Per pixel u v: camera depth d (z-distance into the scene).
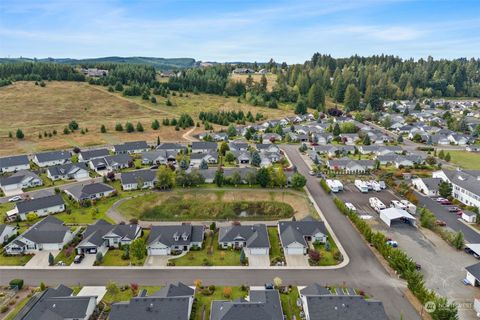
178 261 63.62
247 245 66.31
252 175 99.38
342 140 154.38
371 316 45.09
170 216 87.12
